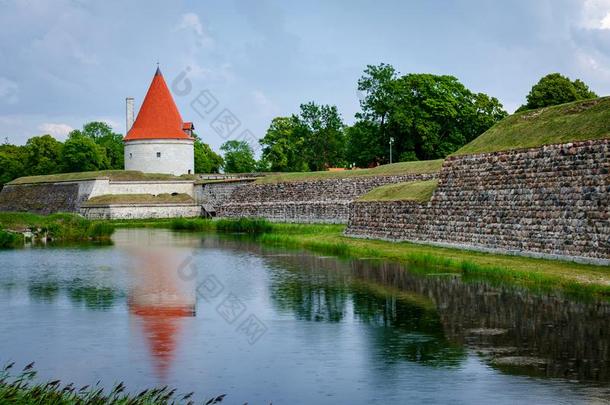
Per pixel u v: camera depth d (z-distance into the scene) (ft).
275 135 414.21
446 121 350.84
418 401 67.72
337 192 287.28
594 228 132.36
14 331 99.04
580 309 101.04
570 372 74.08
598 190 132.87
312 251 189.26
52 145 483.51
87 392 70.13
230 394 71.36
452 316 100.53
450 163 177.88
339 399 69.15
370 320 100.53
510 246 152.35
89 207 356.38
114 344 91.45
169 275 149.69
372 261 161.68
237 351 86.89
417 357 81.61
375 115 354.74
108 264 170.91
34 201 396.16
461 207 170.50
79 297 124.57
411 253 162.09
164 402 64.59
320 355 84.07
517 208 152.25
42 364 82.79
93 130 592.60
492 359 79.41
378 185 271.90
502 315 99.45
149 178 378.12
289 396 70.38
